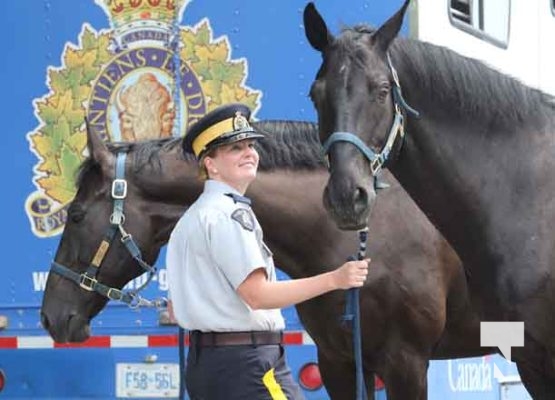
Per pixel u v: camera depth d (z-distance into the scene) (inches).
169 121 288.0
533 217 214.1
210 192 202.2
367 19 281.6
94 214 253.8
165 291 289.4
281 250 257.4
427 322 253.1
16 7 291.7
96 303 256.1
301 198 253.9
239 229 197.0
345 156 199.9
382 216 253.0
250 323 198.8
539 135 219.1
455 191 217.3
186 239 201.0
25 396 294.4
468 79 216.8
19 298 294.4
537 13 349.4
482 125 217.5
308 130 258.5
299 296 194.7
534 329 213.0
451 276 258.8
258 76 285.3
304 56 284.4
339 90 203.5
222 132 201.3
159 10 287.7
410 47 216.7
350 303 221.5
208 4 286.4
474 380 308.0
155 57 288.0
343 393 263.6
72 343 270.5
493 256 215.6
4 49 292.8
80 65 290.4
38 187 292.7
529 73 343.0
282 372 201.5
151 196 254.4
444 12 286.4
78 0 289.9
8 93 293.0
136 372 290.7
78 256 253.9
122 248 253.3
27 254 293.7
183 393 220.2
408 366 253.1
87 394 292.4
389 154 208.2
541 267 211.6
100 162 255.1
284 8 284.5
